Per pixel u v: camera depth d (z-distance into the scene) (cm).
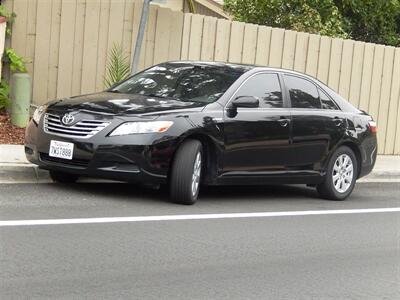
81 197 985
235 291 661
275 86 1105
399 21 2270
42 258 704
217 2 2289
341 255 822
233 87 1052
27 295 603
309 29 1870
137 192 1056
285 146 1090
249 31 1561
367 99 1756
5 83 1420
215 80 1068
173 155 965
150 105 988
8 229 795
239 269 730
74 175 1050
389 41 2203
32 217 853
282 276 721
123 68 1420
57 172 1061
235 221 941
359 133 1202
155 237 817
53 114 986
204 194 1119
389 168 1559
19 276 648
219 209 1004
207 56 1518
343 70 1709
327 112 1160
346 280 726
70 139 955
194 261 742
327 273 745
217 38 1526
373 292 692
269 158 1073
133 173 945
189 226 884
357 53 1723
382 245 885
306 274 735
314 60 1664
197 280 682
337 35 1933
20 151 1200
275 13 1941
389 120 1797
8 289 614
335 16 1956
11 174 1067
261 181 1075
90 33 1456
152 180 959
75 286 634
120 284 650
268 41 1591
